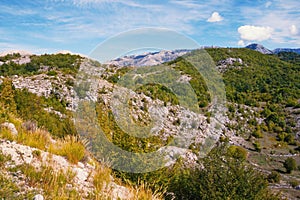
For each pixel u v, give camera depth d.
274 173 30.25
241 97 57.44
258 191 6.52
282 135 50.03
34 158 4.78
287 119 56.56
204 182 6.54
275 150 44.62
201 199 6.41
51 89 29.97
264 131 52.66
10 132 5.58
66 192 4.04
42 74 36.22
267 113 56.28
